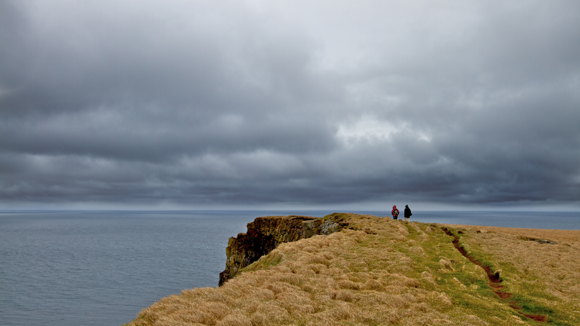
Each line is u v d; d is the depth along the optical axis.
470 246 33.94
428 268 23.92
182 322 12.98
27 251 193.25
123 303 96.19
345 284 19.55
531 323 15.09
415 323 13.95
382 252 28.70
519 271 24.52
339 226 53.41
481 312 15.88
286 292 17.62
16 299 99.88
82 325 81.12
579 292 19.81
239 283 19.05
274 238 70.31
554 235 57.09
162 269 135.75
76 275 129.25
